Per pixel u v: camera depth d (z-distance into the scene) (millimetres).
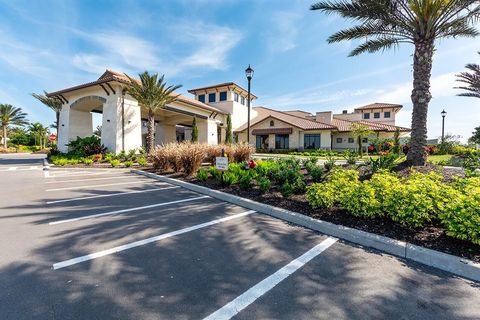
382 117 37688
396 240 3555
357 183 5254
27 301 2318
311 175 7320
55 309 2213
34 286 2561
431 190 4129
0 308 2217
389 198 4113
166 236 3990
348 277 2822
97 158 16391
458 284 2717
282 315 2186
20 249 3436
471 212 3277
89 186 8383
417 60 8031
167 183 9148
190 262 3135
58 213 5176
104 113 19047
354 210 4379
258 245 3678
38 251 3383
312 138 29375
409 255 3285
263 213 5332
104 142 18891
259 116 37375
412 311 2258
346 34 9164
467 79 14031
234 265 3070
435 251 3211
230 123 29109
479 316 2201
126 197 6758
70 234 4016
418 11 7531
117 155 17156
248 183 6973
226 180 7438
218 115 31922
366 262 3182
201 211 5457
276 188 6832
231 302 2357
